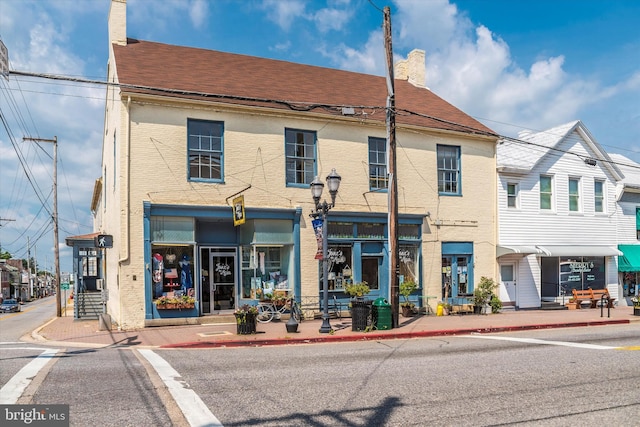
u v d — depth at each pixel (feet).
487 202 69.92
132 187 50.70
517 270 71.87
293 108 55.62
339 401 22.81
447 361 32.78
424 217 65.26
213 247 56.70
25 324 82.43
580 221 77.36
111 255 61.82
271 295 55.98
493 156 70.90
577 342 41.91
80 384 25.73
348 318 59.00
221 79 59.67
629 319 60.64
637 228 84.38
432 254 65.41
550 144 74.90
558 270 75.92
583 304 76.95
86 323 67.67
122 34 62.69
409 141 65.21
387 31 52.54
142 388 24.94
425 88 81.46
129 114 51.06
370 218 61.82
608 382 26.58
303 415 20.70
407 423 19.69
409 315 62.28
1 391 24.18
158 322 51.26
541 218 73.87
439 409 21.54
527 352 36.42
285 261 58.34
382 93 72.28
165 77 55.77
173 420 19.88
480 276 68.54
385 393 24.25
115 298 56.44
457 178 68.54
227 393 24.16
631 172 91.61
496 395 23.86
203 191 53.52
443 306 64.44
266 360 33.50
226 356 35.40
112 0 62.80
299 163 59.11
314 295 58.08
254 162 56.13
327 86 68.08
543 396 23.71
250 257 57.47
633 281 85.10
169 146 52.42
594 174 79.51
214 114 54.65
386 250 63.05
